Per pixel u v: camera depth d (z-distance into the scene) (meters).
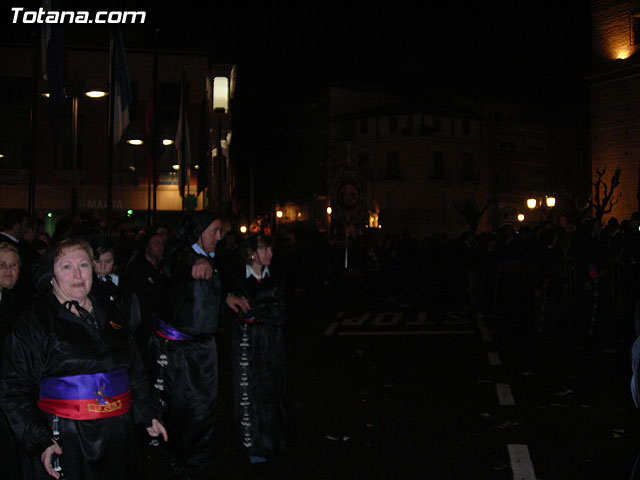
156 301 5.23
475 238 18.00
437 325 14.12
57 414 3.48
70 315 3.55
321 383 8.75
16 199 34.38
